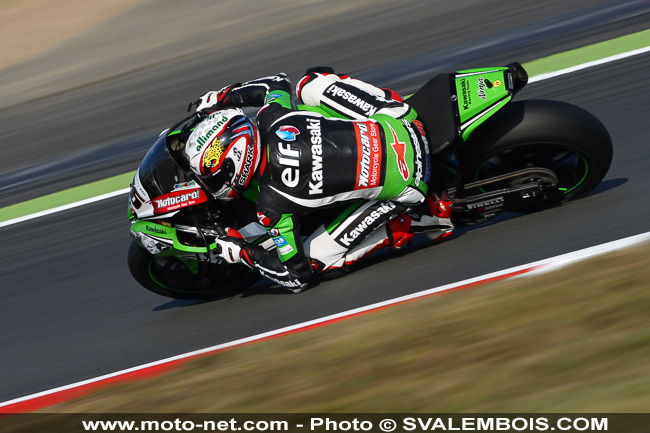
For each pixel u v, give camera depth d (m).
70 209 25.80
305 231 17.28
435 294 15.59
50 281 21.27
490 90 16.11
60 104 38.81
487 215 17.25
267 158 15.49
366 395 12.97
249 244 16.66
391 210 16.31
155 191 16.47
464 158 16.62
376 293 16.34
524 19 34.25
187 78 38.00
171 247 16.72
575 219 16.94
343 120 15.98
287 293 17.56
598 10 32.81
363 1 44.22
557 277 14.94
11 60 47.31
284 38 40.69
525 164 17.20
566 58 28.03
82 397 15.29
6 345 18.53
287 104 16.75
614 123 21.78
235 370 14.80
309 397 13.30
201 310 18.05
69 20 51.38
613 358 12.23
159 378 15.28
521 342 13.23
